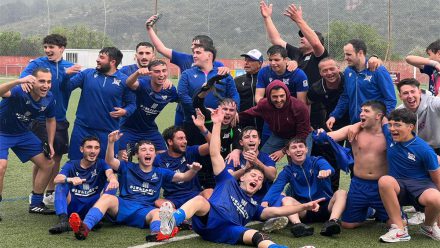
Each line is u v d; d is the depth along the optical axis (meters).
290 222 6.15
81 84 7.00
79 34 48.31
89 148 6.10
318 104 7.53
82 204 6.12
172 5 56.44
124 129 7.52
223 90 7.32
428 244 5.48
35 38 47.72
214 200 5.52
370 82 6.66
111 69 6.94
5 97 6.21
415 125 5.66
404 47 41.91
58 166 7.36
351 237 5.73
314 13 45.91
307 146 6.43
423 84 29.42
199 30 51.09
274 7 46.47
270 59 7.18
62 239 5.54
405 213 6.40
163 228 5.12
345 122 7.23
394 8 45.78
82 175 6.16
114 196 5.93
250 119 7.09
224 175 5.66
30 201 6.76
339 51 29.83
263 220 5.91
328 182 6.26
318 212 6.25
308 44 7.79
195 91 7.17
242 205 5.62
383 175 5.89
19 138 6.53
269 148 6.92
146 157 6.18
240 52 46.50
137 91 7.23
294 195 6.32
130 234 5.74
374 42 32.12
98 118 6.93
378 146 5.91
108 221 6.24
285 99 6.55
